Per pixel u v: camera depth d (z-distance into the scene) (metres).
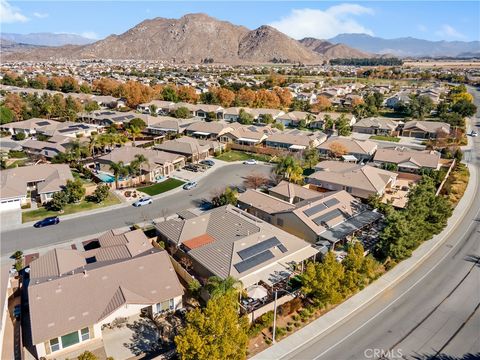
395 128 126.25
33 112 124.81
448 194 73.19
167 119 122.25
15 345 33.66
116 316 35.88
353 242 52.00
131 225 58.22
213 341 29.16
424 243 54.41
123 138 96.38
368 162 89.12
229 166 89.94
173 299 38.47
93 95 172.25
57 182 67.50
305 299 41.00
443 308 40.09
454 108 147.75
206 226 50.50
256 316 37.28
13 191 63.44
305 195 62.47
